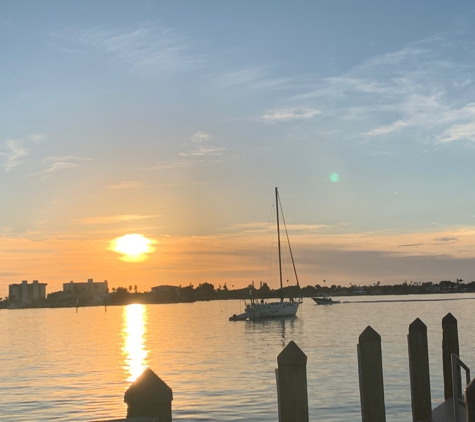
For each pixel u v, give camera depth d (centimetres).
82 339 8950
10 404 3105
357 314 13950
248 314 11700
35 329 12925
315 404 2784
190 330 10250
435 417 1392
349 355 4900
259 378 3784
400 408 2606
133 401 629
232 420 2544
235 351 5884
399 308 17262
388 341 5753
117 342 8025
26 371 4684
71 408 2953
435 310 15050
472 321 9088
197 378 3888
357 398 2906
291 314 11706
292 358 907
